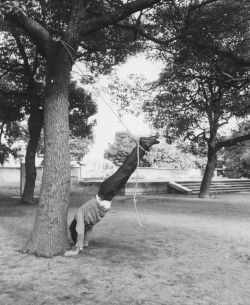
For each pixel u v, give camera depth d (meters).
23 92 15.73
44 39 7.41
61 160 7.07
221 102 17.92
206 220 12.22
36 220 7.10
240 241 8.87
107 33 13.73
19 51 15.33
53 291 5.14
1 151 22.12
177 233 9.72
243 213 14.30
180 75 16.72
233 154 37.12
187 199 20.14
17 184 26.50
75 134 18.16
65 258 6.79
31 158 15.88
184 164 41.72
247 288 5.48
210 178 21.23
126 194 22.38
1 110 15.59
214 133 20.39
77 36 7.43
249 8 11.88
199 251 7.71
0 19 11.80
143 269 6.27
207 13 11.35
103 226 10.61
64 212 7.08
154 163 41.56
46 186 7.03
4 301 4.75
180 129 19.98
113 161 46.28
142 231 9.89
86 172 31.36
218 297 5.10
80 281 5.58
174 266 6.52
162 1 10.56
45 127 7.23
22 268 6.17
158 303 4.81
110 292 5.16
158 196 22.08
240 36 14.34
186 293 5.21
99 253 7.26
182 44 11.78
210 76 15.27
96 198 7.16
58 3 11.83
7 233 9.23
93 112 17.61
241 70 13.54
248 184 29.78
